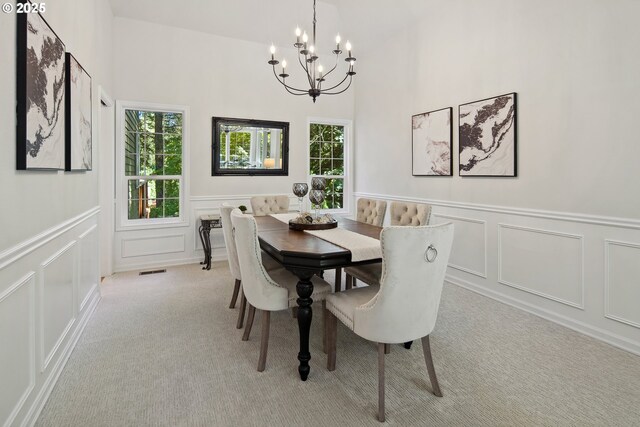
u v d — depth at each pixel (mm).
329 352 2146
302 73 5262
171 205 4637
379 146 5055
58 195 2029
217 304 3250
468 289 3666
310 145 5453
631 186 2359
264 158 5059
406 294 1717
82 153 2518
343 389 1959
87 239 2822
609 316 2498
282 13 4652
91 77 2934
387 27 4617
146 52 4301
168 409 1776
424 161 4211
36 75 1625
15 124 1464
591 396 1891
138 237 4395
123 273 4223
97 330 2680
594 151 2559
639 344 2342
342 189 5750
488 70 3367
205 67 4641
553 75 2811
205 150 4695
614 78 2430
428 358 1894
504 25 3203
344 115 5590
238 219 2137
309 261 2000
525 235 3078
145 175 4465
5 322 1396
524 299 3107
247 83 4902
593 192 2572
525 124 3039
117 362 2221
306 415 1743
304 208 5371
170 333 2643
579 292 2682
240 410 1774
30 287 1627
